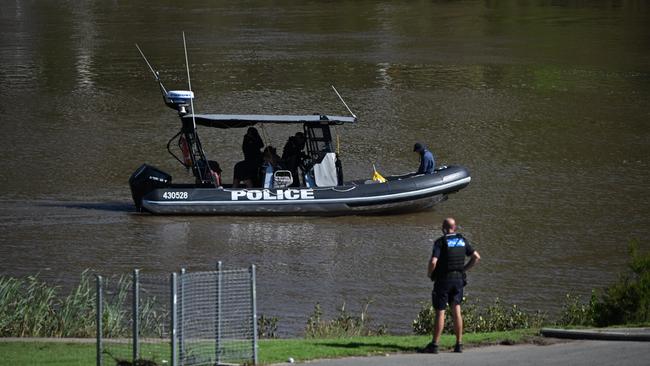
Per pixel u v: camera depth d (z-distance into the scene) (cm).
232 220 9519
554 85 16738
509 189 10594
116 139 12825
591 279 7638
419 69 18088
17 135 13000
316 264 8094
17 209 9725
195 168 9888
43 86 16388
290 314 6744
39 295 6425
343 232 9125
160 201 9600
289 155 9831
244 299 4759
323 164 9738
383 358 4459
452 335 5288
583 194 10356
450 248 4588
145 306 6147
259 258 8275
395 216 9706
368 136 13075
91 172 11281
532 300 7106
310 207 9650
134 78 17150
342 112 14562
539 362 4238
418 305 6988
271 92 15950
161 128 13450
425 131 13375
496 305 6469
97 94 15750
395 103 15150
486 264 8044
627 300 5550
